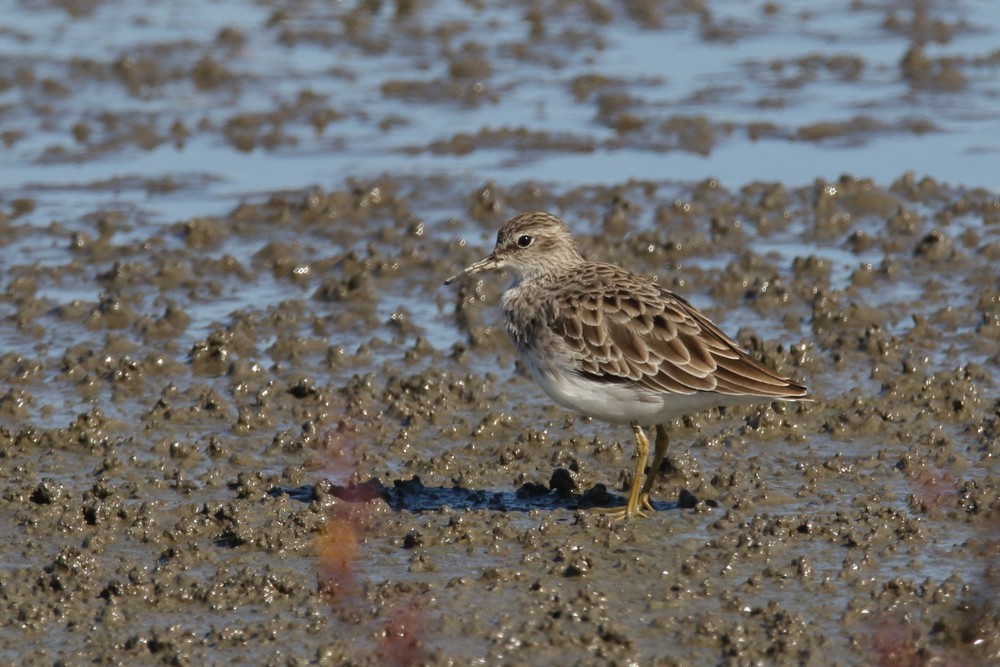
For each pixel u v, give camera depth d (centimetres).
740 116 2444
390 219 2072
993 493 1252
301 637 1070
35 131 2405
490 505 1303
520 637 1045
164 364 1625
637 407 1265
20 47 2769
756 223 2027
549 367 1296
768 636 1052
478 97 2561
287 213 2072
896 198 2083
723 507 1277
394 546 1212
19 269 1903
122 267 1872
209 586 1130
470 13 3036
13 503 1293
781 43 2828
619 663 1013
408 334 1722
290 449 1427
